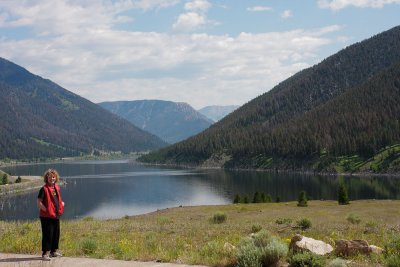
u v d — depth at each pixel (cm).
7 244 1592
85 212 9969
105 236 2139
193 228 2805
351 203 6856
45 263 1195
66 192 14550
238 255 1162
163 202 11319
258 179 17488
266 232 1323
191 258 1249
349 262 1174
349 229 2522
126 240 1727
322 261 1093
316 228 2692
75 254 1402
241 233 2402
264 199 8462
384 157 18838
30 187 17412
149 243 1683
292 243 1315
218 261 1202
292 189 13438
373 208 5450
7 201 13175
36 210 11050
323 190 12900
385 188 12738
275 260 1141
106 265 1182
